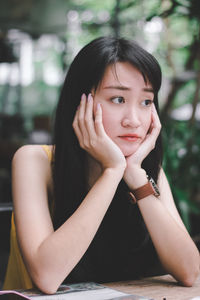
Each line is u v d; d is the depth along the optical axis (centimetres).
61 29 561
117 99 111
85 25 545
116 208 124
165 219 115
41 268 95
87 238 100
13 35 598
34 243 100
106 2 535
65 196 120
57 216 122
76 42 596
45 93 831
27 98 823
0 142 532
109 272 121
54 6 505
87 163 125
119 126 112
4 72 793
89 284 104
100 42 112
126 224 124
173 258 111
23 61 788
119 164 112
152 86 112
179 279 109
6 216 153
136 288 101
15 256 126
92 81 112
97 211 104
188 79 338
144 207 116
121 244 123
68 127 120
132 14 406
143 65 109
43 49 781
